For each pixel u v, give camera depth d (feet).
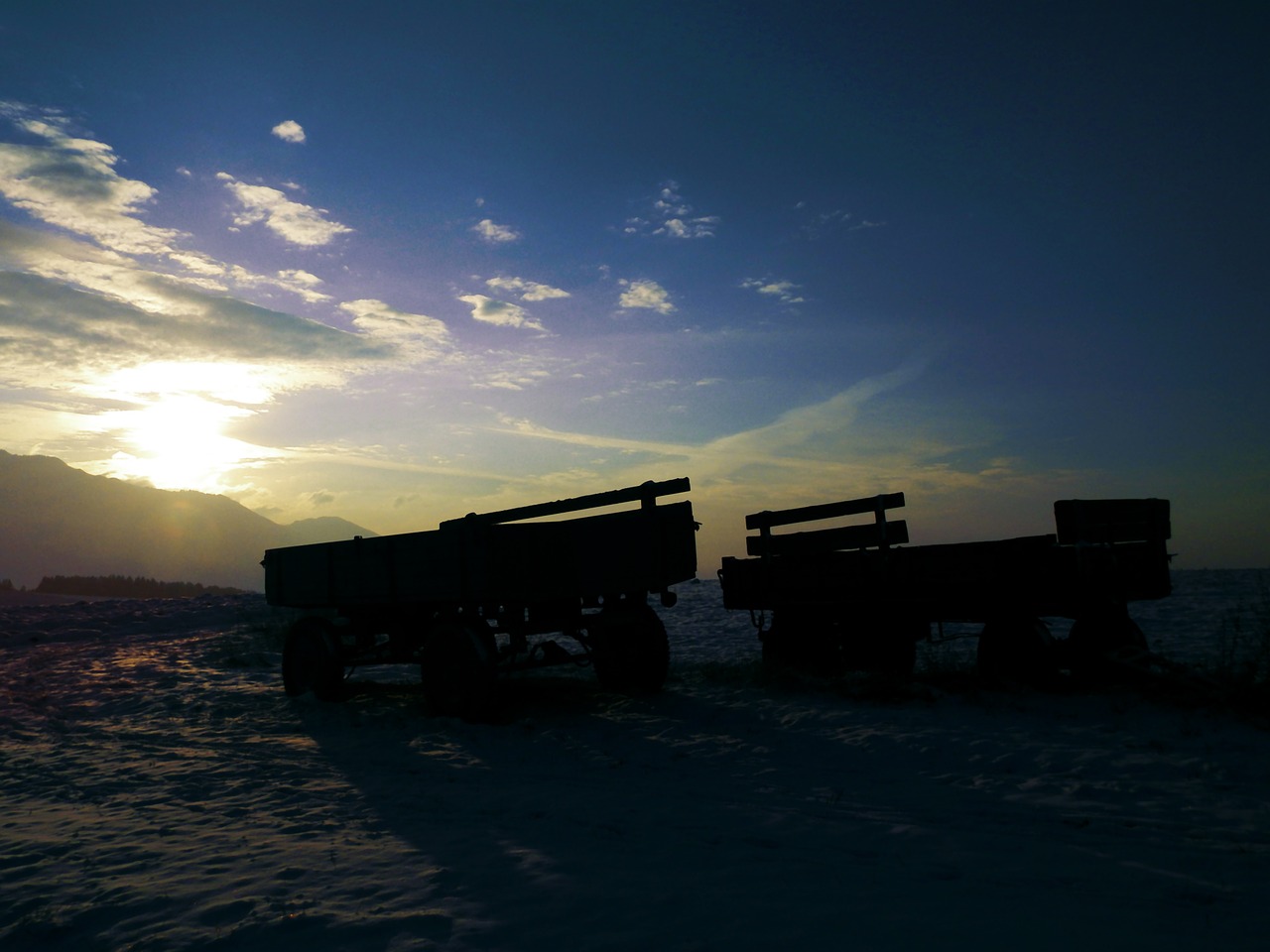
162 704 39.47
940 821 18.20
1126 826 17.42
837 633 37.55
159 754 28.55
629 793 21.35
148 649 67.51
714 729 28.89
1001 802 19.42
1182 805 18.76
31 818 20.77
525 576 32.63
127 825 19.66
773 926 12.37
